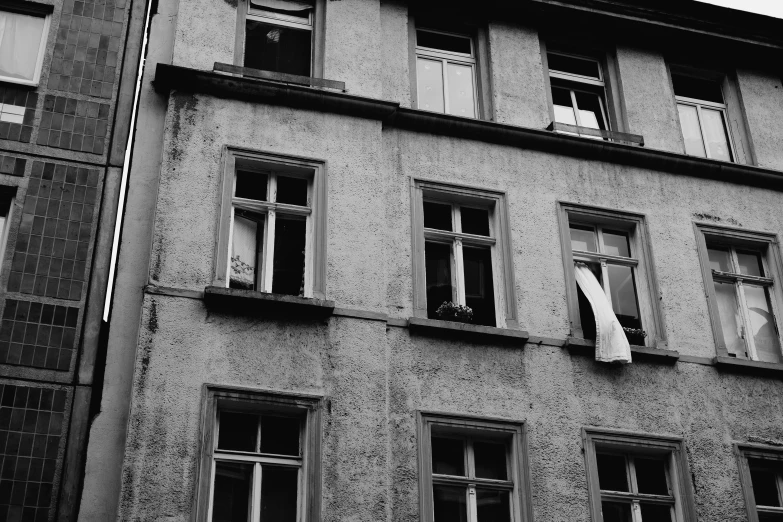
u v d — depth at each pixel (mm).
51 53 11883
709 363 12648
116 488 9875
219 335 10625
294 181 12203
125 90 11984
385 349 11141
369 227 11883
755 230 14055
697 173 14250
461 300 12328
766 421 12438
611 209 13430
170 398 10125
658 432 11914
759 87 15703
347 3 13719
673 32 15273
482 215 13047
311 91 12469
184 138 11742
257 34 13328
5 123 11312
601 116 14789
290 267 11633
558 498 11094
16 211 10836
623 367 12203
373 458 10422
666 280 13156
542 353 11969
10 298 10359
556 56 15031
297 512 10086
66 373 10203
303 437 10492
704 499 11648
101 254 10898
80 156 11367
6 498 9445
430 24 14516
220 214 11375
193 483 9758
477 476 11211
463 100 14102
